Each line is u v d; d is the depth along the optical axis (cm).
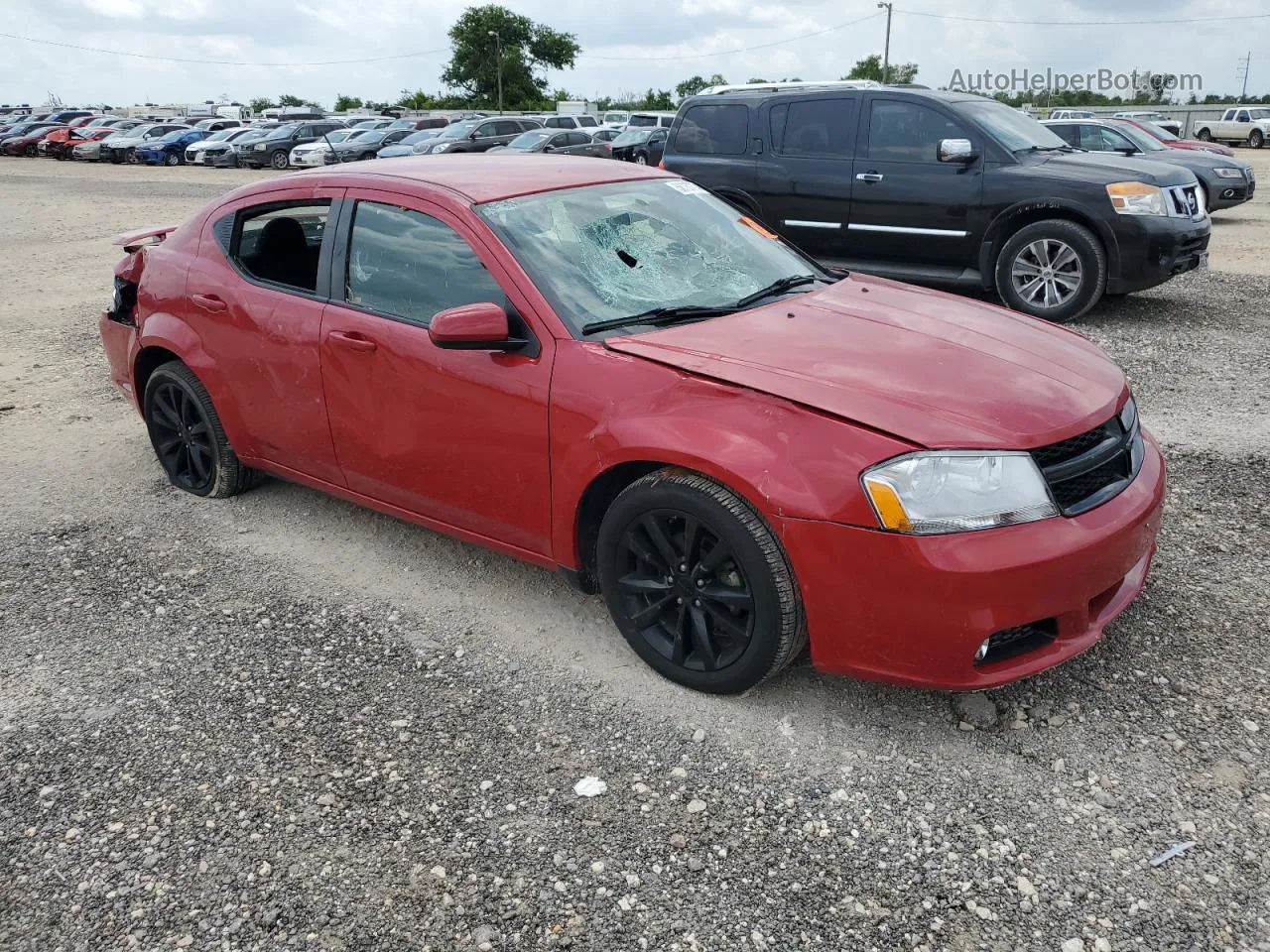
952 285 911
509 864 250
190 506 484
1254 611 347
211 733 307
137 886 248
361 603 383
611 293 339
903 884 238
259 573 412
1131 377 634
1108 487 289
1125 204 746
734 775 278
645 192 402
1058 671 317
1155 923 224
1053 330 354
